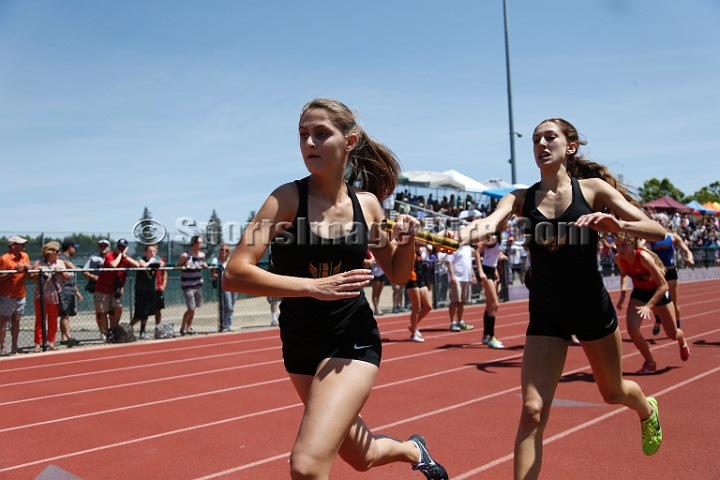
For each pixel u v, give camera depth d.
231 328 11.62
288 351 2.49
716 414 4.77
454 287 10.45
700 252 26.09
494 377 6.50
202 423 4.86
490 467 3.67
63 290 9.48
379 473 3.63
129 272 12.12
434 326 11.39
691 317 12.18
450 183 21.28
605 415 4.77
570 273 2.96
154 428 4.73
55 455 4.09
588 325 2.99
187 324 10.80
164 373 7.16
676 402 5.17
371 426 4.62
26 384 6.61
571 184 3.11
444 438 4.29
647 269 6.21
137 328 11.49
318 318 2.38
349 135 2.49
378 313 13.37
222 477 3.62
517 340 9.45
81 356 8.52
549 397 2.79
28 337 10.38
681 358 6.74
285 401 5.60
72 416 5.16
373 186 2.90
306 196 2.42
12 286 8.60
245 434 4.52
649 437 3.44
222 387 6.29
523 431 2.72
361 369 2.33
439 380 6.38
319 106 2.44
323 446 2.14
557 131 3.11
